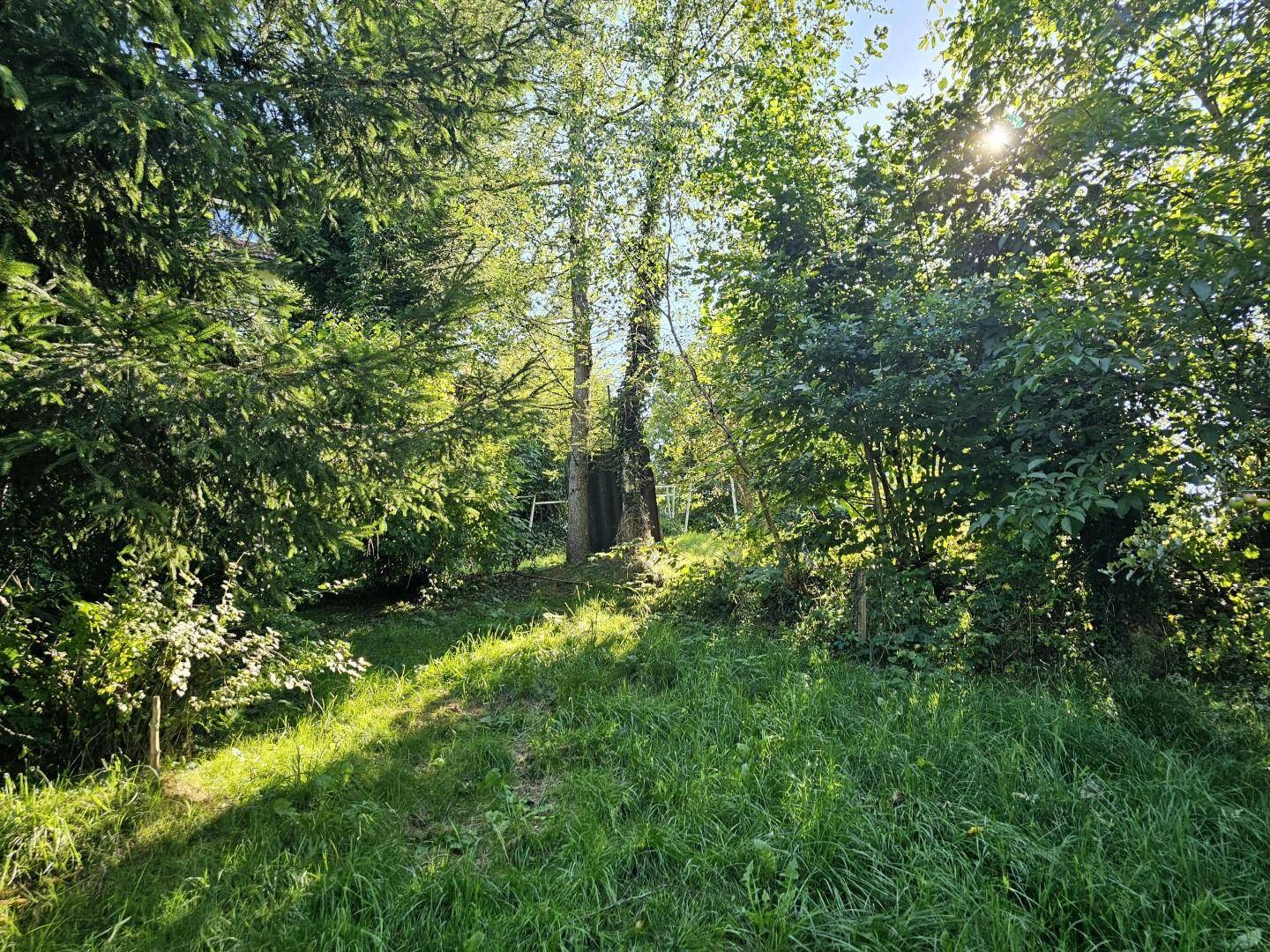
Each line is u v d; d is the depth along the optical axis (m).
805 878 2.39
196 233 3.91
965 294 4.40
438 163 4.31
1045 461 3.67
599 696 4.23
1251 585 3.81
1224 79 3.79
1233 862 2.30
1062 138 4.10
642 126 8.16
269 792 3.14
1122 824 2.48
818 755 3.14
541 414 4.12
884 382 4.49
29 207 3.08
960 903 2.14
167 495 3.21
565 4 4.21
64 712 3.17
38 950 2.13
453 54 3.87
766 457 5.73
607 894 2.40
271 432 3.19
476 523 8.12
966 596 4.72
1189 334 3.52
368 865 2.54
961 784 2.88
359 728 3.95
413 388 3.75
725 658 4.68
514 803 3.02
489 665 5.01
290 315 4.26
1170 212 3.79
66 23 2.60
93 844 2.70
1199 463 3.55
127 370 2.62
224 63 3.56
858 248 5.33
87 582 3.87
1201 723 3.30
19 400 2.52
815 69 8.47
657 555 8.47
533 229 9.33
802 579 6.12
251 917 2.30
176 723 3.45
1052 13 4.20
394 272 10.71
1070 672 4.11
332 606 8.00
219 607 3.56
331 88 3.64
